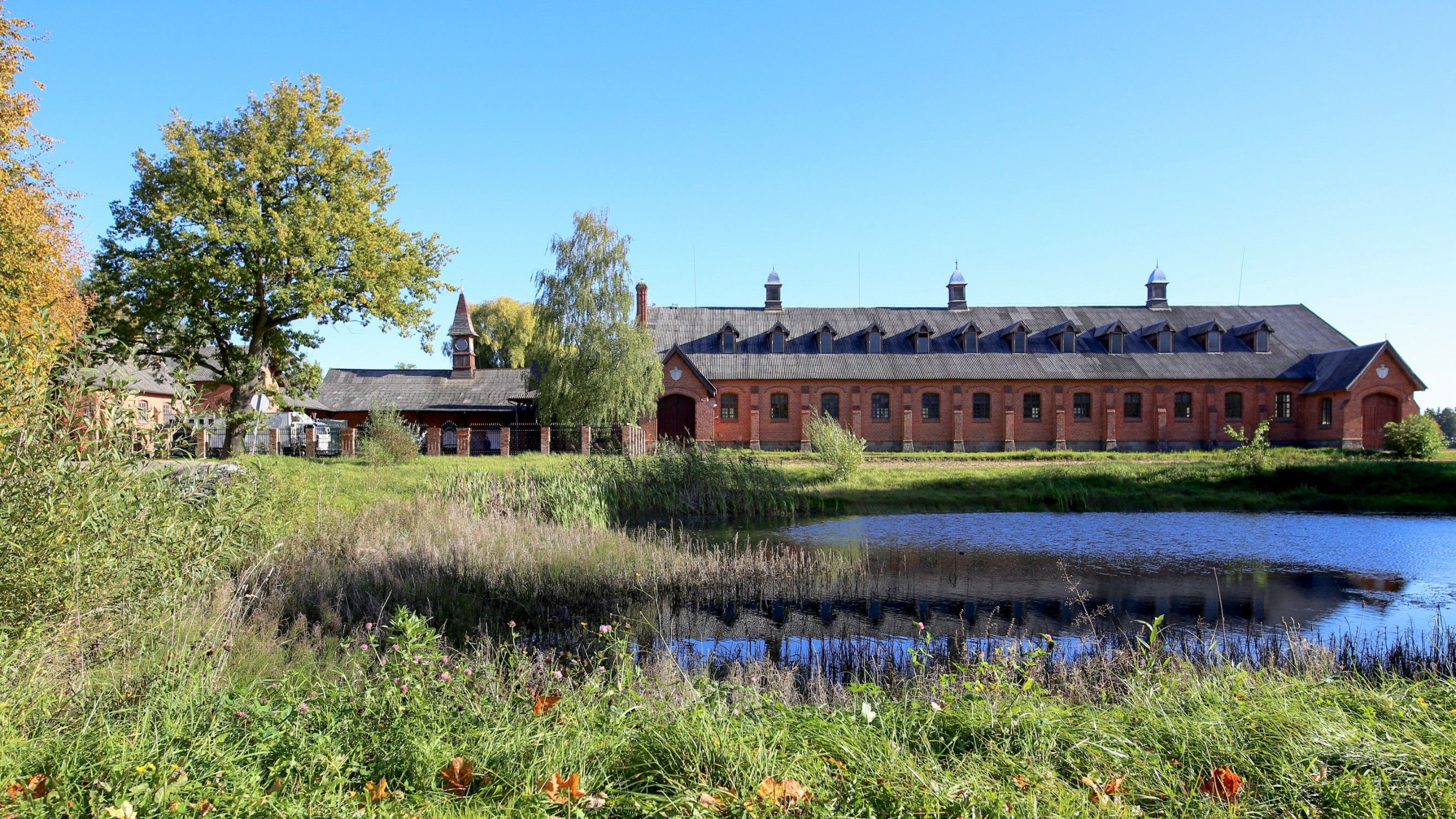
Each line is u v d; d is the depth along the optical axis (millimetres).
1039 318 46781
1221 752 4523
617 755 4383
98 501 5461
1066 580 13656
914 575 13898
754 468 23344
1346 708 5406
